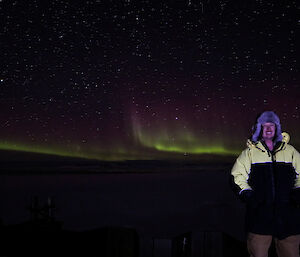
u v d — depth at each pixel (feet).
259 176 10.24
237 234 29.01
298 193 9.96
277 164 10.23
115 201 47.11
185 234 12.05
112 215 37.73
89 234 13.01
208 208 40.83
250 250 10.42
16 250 12.32
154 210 40.63
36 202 15.97
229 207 40.96
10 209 40.19
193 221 34.37
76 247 12.41
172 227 32.07
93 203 45.42
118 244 11.97
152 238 11.85
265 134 10.48
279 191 10.09
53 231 13.89
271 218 10.01
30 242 12.92
